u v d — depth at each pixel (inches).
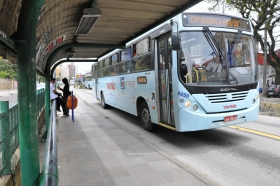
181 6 180.4
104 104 566.3
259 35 797.9
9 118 129.3
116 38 282.0
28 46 79.3
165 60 256.1
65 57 472.1
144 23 223.5
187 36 233.3
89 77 1856.5
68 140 262.1
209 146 245.3
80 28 210.7
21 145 80.7
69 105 375.2
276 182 161.0
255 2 661.3
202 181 156.0
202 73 233.0
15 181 127.0
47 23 166.2
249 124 346.6
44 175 59.0
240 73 248.8
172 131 316.5
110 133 295.0
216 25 245.6
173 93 236.1
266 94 978.1
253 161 199.6
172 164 187.0
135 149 227.0
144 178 161.9
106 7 178.1
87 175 167.8
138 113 342.3
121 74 409.1
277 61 913.5
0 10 81.4
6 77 2014.0
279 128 315.6
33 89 81.2
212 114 229.9
